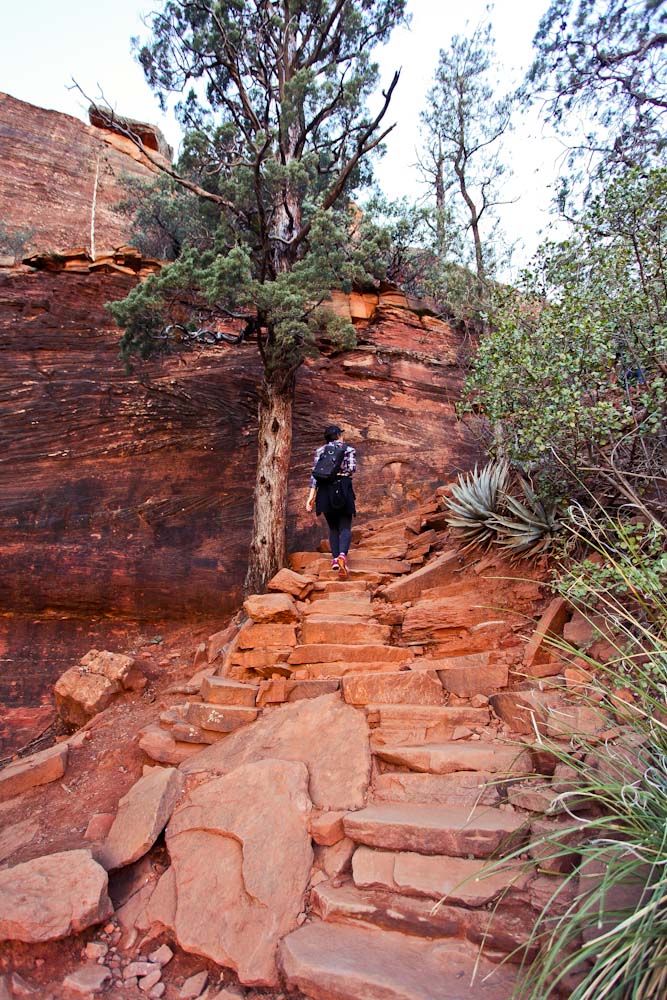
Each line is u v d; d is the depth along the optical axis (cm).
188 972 333
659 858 243
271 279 869
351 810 395
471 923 303
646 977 215
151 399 920
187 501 880
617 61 815
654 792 268
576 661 445
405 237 1099
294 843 373
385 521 921
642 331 499
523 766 389
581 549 552
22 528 805
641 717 337
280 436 837
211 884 363
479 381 601
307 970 294
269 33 930
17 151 2006
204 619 825
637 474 479
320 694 514
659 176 493
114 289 976
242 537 882
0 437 845
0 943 335
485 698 471
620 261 516
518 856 330
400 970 287
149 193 1180
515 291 614
